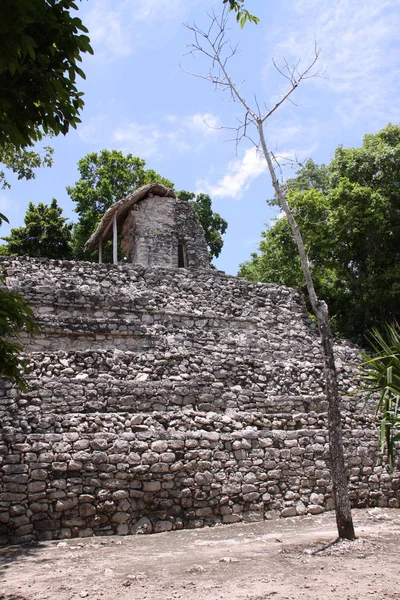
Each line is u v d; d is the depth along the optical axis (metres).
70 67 5.77
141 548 8.84
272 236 25.12
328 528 10.20
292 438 12.27
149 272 16.39
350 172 23.48
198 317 16.16
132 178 31.94
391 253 22.59
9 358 6.89
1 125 5.63
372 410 14.02
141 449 10.72
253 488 11.41
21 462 9.86
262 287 17.62
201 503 10.82
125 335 14.36
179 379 12.64
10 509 9.51
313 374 14.09
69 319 13.91
